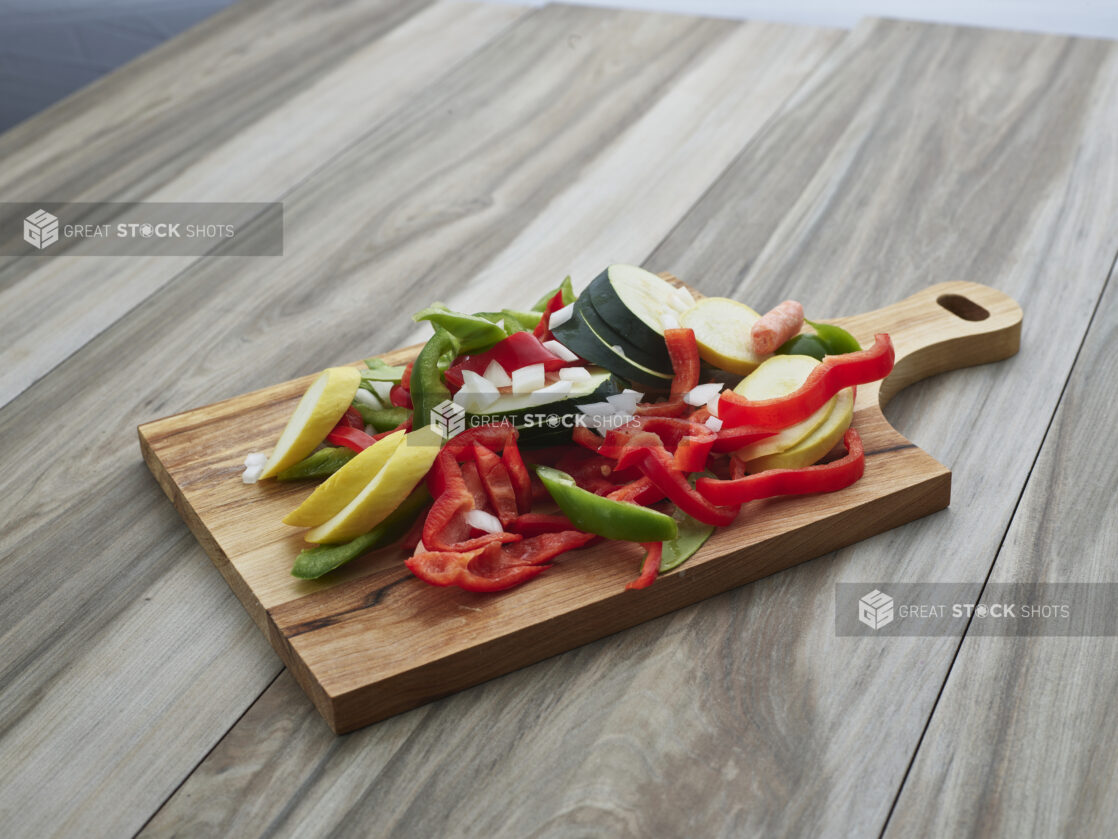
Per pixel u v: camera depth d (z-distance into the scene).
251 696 0.92
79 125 1.93
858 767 0.84
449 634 0.92
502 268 1.55
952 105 1.91
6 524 1.12
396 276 1.54
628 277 1.21
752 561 1.01
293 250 1.60
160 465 1.14
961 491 1.13
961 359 1.32
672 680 0.92
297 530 1.04
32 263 1.57
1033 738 0.86
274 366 1.37
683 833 0.80
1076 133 1.81
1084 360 1.33
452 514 1.00
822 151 1.79
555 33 2.24
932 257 1.53
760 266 1.52
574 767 0.85
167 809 0.83
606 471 1.09
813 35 2.19
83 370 1.37
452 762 0.86
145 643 0.98
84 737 0.89
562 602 0.95
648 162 1.78
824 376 1.07
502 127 1.90
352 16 2.35
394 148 1.85
